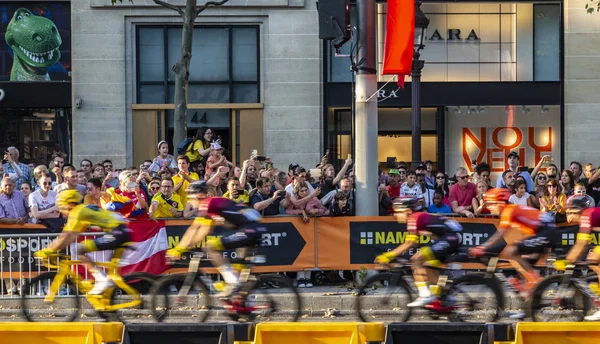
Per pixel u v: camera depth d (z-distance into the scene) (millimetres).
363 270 19047
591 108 33781
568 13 33750
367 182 19297
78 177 20531
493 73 34281
